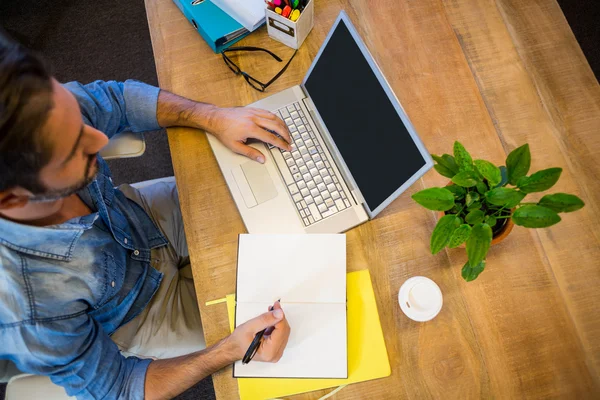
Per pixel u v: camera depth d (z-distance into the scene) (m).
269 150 1.13
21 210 0.90
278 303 0.99
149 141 2.03
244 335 0.97
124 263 1.16
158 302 1.23
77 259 1.02
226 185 1.12
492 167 0.81
